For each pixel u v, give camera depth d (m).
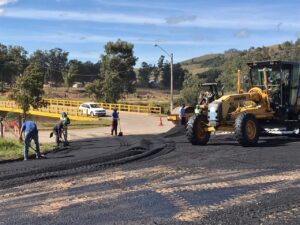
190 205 8.52
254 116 17.59
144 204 8.67
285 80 19.36
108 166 13.45
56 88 162.88
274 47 144.50
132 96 137.00
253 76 19.81
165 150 17.02
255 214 7.82
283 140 19.38
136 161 14.39
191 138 18.27
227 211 8.04
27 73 46.53
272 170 12.00
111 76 89.88
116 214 8.02
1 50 169.25
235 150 16.47
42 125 46.81
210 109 18.23
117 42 96.50
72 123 47.38
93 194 9.62
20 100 46.09
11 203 9.05
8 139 23.69
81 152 18.12
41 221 7.68
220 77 86.69
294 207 8.25
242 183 10.39
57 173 12.38
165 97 134.12
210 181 10.70
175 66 189.50
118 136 28.41
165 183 10.59
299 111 19.94
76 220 7.70
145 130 34.62
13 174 12.42
